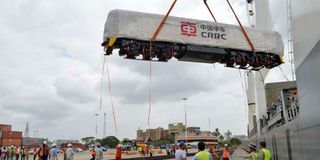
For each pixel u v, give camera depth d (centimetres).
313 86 762
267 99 3300
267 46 2200
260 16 3353
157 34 1838
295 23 923
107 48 1777
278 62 2288
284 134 1478
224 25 2072
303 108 877
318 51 711
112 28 1755
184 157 1048
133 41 1800
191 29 1952
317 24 715
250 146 1058
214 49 2009
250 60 2191
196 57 2016
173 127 19225
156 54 1881
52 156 1998
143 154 4872
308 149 848
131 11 1822
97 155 2112
